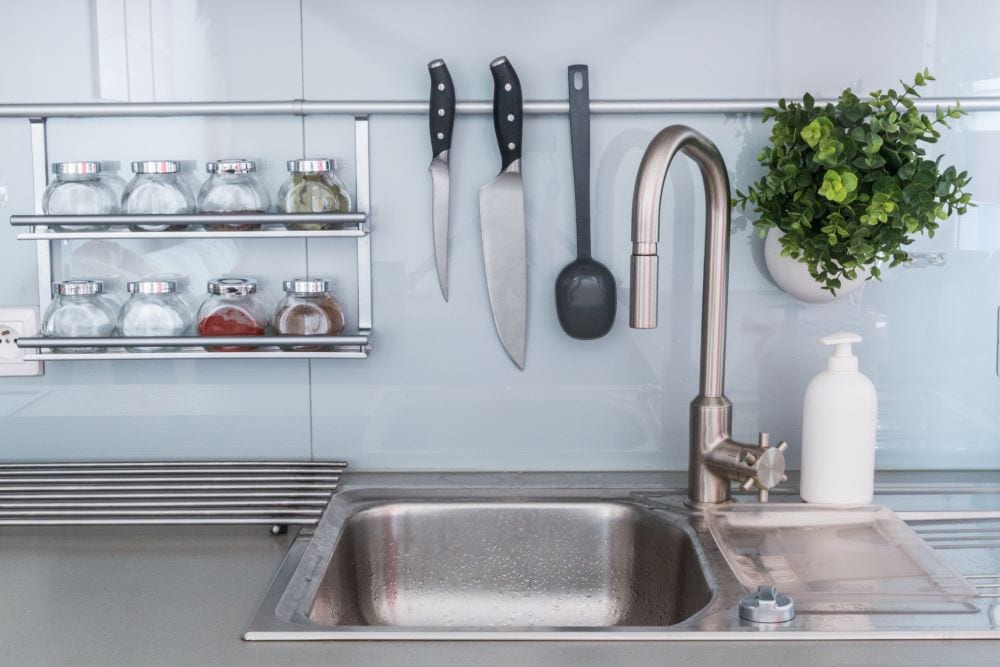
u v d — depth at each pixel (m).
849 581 1.03
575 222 1.38
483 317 1.40
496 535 1.30
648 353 1.41
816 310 1.41
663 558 1.22
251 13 1.36
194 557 1.13
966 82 1.38
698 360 1.41
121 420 1.41
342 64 1.37
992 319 1.41
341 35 1.36
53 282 1.38
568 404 1.41
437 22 1.36
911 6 1.36
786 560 1.09
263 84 1.37
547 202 1.38
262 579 1.07
